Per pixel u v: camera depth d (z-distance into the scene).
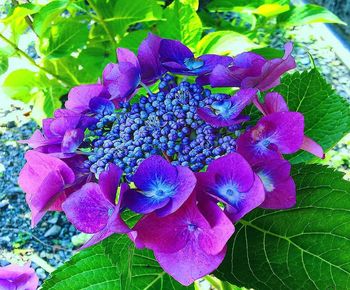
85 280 0.21
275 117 0.17
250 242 0.20
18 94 0.54
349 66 0.67
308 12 0.54
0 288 0.25
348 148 0.58
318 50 0.70
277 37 0.72
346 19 0.70
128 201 0.16
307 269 0.19
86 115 0.20
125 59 0.21
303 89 0.23
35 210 0.19
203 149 0.18
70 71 0.54
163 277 0.21
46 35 0.46
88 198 0.17
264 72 0.18
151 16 0.49
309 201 0.20
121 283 0.18
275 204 0.17
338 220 0.19
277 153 0.17
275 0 0.53
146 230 0.16
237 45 0.40
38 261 0.41
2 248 0.55
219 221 0.16
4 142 0.65
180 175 0.16
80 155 0.19
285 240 0.20
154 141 0.18
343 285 0.19
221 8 0.53
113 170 0.17
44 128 0.20
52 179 0.18
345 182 0.19
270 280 0.19
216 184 0.16
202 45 0.40
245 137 0.17
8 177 0.61
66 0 0.40
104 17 0.50
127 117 0.20
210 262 0.16
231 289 0.27
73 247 0.54
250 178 0.16
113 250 0.19
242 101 0.18
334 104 0.23
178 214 0.16
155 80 0.21
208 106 0.19
